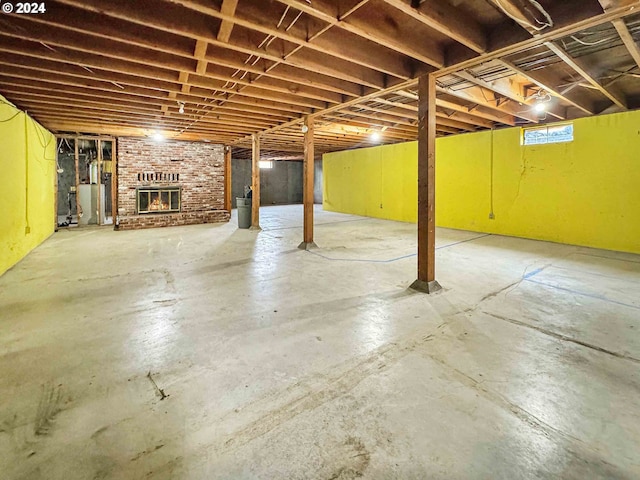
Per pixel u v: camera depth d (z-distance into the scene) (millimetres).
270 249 5652
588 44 2840
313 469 1323
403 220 9617
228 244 6078
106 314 2852
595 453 1388
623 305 3074
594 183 5758
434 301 3193
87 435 1492
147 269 4324
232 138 8461
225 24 2514
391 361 2125
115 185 8086
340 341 2393
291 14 2645
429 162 3383
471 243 6242
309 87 4406
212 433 1515
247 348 2291
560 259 4945
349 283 3768
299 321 2734
